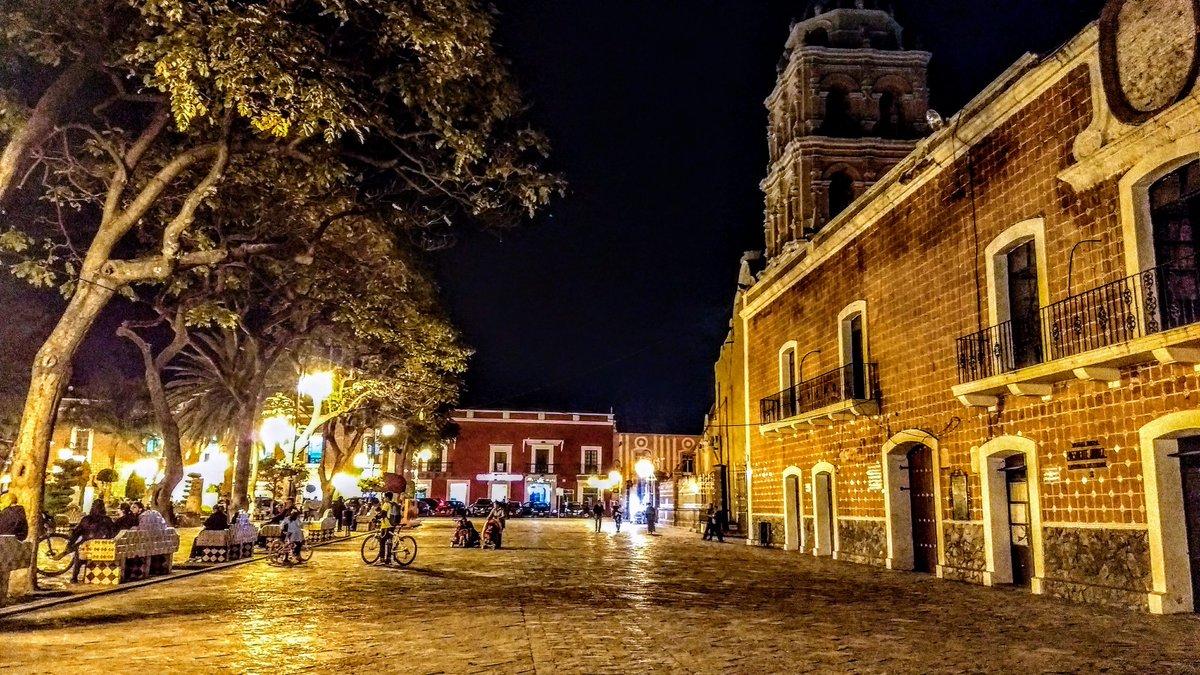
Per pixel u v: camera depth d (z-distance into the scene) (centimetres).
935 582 1525
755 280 3152
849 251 2114
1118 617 1070
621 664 748
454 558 2064
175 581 1447
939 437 1659
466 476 6519
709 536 3064
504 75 1364
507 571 1705
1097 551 1217
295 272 2173
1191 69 1071
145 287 2194
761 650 823
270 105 1120
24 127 1213
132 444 3316
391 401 3378
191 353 3131
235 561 1808
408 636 894
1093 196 1242
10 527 1155
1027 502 1427
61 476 2928
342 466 3797
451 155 1503
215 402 3312
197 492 3369
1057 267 1312
